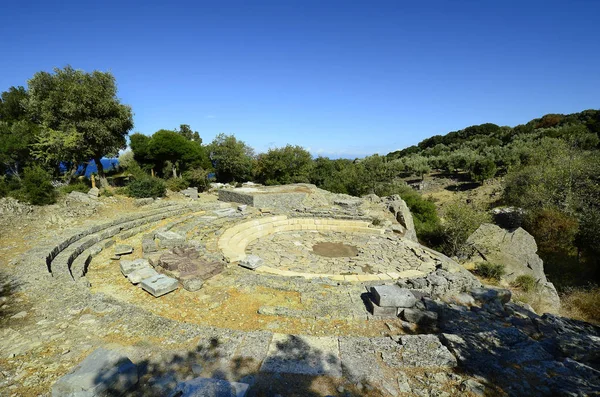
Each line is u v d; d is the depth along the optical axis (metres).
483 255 16.34
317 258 15.07
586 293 13.97
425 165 59.06
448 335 6.70
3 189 15.98
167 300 8.59
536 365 5.68
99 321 6.69
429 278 10.13
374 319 7.93
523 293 12.40
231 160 40.25
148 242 12.64
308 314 7.93
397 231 20.64
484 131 79.06
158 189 22.95
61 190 19.02
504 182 32.94
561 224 18.88
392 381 5.24
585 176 24.38
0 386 4.62
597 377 5.19
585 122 52.00
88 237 13.43
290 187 30.25
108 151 24.86
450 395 4.89
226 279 10.16
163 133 35.03
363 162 45.69
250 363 5.52
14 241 12.04
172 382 4.89
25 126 24.36
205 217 18.89
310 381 5.14
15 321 6.62
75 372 4.36
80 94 21.27
